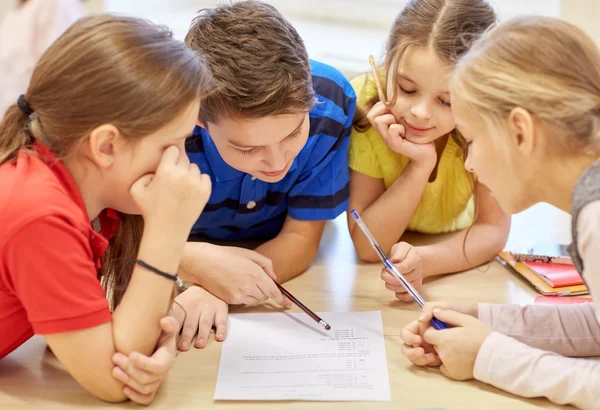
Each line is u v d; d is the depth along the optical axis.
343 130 1.25
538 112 0.82
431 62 1.08
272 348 1.01
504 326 0.98
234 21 1.00
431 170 1.25
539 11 1.78
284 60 0.99
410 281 1.14
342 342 1.02
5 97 1.66
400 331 1.04
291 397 0.90
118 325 0.89
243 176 1.21
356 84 1.37
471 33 1.07
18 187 0.84
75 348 0.86
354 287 1.18
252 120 0.97
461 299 1.13
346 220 1.46
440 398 0.89
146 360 0.87
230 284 1.10
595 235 0.78
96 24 0.86
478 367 0.90
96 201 0.93
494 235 1.25
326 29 2.07
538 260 1.21
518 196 0.89
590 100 0.81
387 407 0.87
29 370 0.97
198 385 0.93
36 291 0.84
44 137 0.87
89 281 0.86
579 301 1.10
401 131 1.22
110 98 0.83
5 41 1.67
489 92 0.84
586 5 1.61
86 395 0.91
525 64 0.83
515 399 0.88
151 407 0.89
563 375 0.85
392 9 2.07
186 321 1.06
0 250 0.83
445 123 1.16
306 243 1.24
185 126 0.89
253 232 1.35
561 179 0.85
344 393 0.90
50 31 1.67
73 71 0.84
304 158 1.21
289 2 2.12
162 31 0.89
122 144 0.86
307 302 1.13
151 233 0.89
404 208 1.26
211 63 0.98
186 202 0.89
